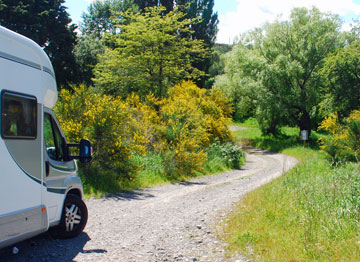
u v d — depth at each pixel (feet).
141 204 30.76
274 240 18.11
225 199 32.22
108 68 96.17
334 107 109.60
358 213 20.61
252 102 131.64
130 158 44.39
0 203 13.82
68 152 20.01
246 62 125.39
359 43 107.14
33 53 16.20
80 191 21.07
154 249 17.95
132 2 182.50
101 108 40.68
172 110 63.72
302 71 114.93
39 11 114.42
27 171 15.35
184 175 53.83
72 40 122.21
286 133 164.55
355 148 55.52
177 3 181.47
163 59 89.40
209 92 92.79
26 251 17.38
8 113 14.35
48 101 18.39
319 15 123.03
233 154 75.25
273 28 125.80
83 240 19.44
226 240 19.13
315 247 16.28
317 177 34.09
